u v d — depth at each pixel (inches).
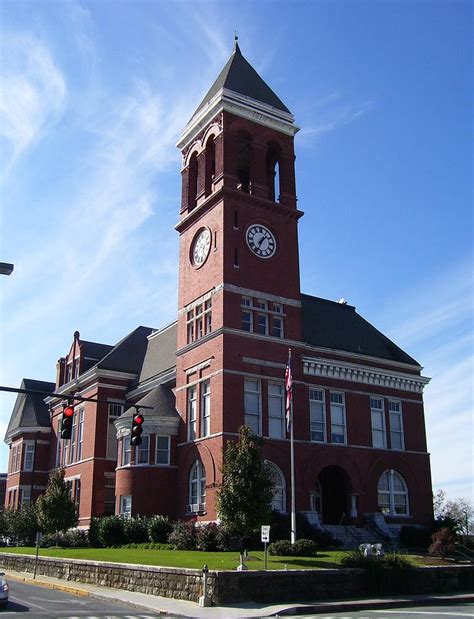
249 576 1016.9
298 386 1877.5
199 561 1220.5
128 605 1007.0
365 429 1991.9
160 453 1845.5
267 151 2137.1
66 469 2368.4
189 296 1985.7
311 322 2105.1
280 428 1811.0
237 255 1878.7
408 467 2053.4
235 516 1246.3
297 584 1063.6
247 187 2150.6
